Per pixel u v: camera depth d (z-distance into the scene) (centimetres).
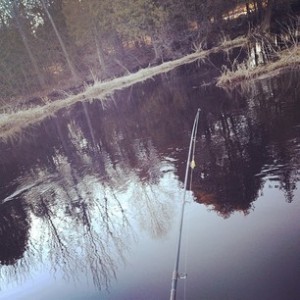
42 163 1005
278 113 731
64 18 2947
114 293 377
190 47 2580
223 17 2814
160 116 1079
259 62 1305
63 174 851
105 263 438
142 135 939
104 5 2764
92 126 1291
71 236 541
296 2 2262
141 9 2638
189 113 987
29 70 2878
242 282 332
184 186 507
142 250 435
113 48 2956
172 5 2628
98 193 666
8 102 2725
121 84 2191
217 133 740
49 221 623
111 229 516
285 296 304
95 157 896
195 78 1565
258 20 2312
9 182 918
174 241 428
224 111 886
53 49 2948
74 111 1772
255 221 412
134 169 714
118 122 1206
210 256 377
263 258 352
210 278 347
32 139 1424
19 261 515
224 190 502
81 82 2709
